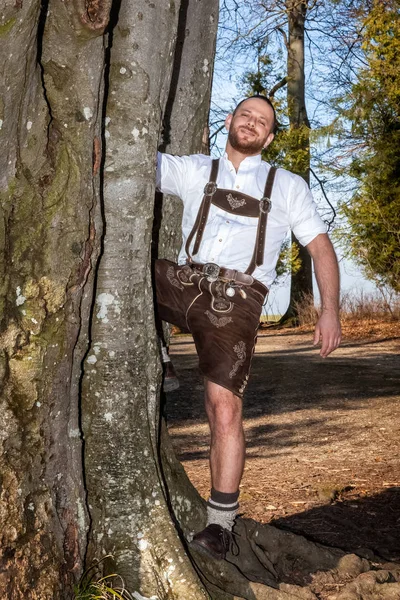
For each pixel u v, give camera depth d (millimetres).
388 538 4316
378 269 19766
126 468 3033
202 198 3369
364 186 19844
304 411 9000
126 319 3021
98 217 2768
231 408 3189
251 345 3250
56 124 2627
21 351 2648
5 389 2652
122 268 2992
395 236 19484
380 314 19672
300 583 3545
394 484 5461
